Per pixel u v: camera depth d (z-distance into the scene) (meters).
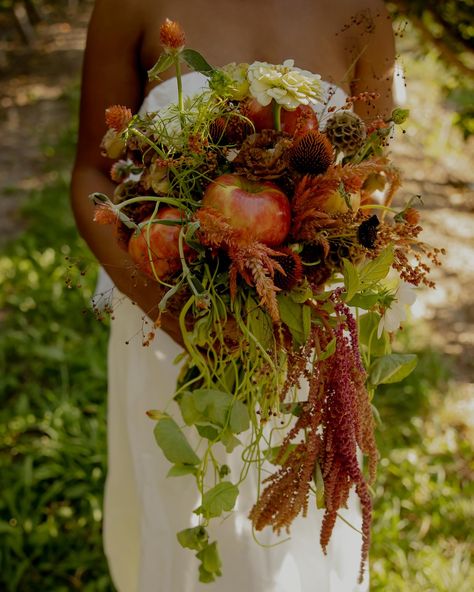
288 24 1.45
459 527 2.32
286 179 1.05
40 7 10.88
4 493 2.38
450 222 4.40
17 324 3.39
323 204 1.03
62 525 2.32
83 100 1.56
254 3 1.46
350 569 1.62
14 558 2.21
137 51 1.49
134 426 1.60
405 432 2.70
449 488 2.44
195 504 1.53
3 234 4.35
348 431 1.05
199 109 1.04
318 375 1.05
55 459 2.53
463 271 3.88
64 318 3.38
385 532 2.22
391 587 2.07
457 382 3.05
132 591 1.90
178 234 1.05
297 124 1.05
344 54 1.49
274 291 0.98
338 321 1.05
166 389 1.55
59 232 4.13
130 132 1.05
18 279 3.69
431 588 2.08
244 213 0.99
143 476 1.58
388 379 1.14
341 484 1.08
